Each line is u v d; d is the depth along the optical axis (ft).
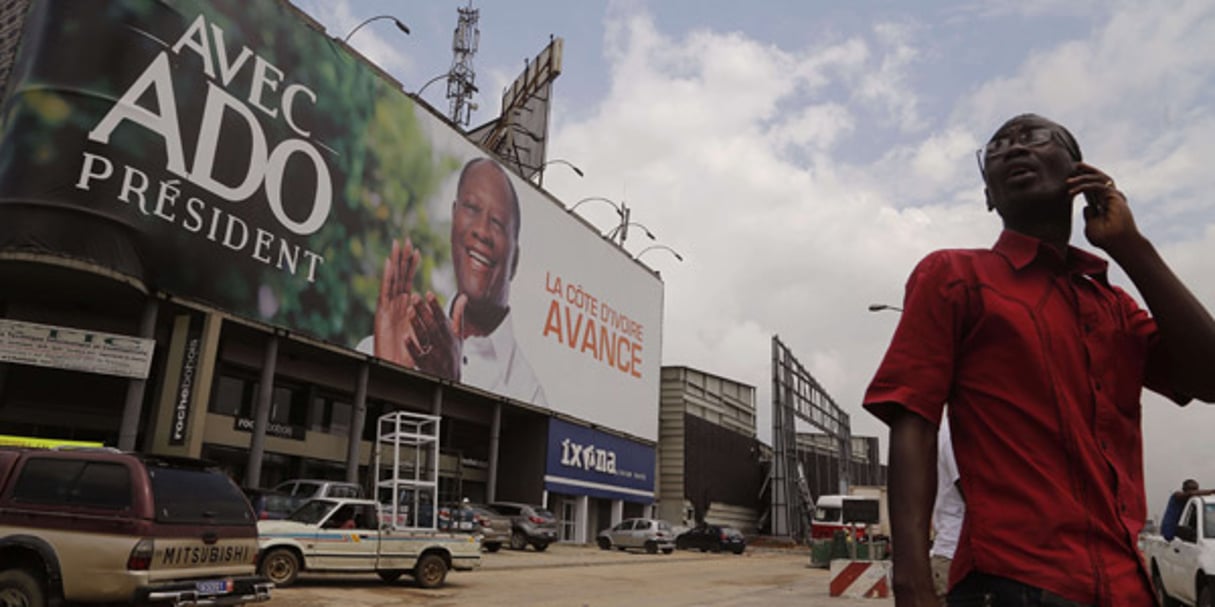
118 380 74.64
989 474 5.04
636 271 159.84
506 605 42.24
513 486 124.36
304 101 80.28
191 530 26.48
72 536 25.22
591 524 142.51
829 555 90.17
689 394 181.27
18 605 24.76
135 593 24.62
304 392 90.74
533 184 123.75
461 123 154.40
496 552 91.81
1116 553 4.69
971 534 5.06
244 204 72.18
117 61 62.13
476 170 109.29
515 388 114.73
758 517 207.82
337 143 84.17
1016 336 5.07
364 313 86.38
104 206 59.88
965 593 5.14
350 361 89.61
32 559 25.53
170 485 26.58
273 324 74.49
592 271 141.18
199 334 67.51
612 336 146.92
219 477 28.55
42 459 26.43
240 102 72.64
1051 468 4.88
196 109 68.13
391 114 93.20
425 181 98.22
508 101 158.92
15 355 60.08
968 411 5.21
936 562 17.85
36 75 59.62
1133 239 5.26
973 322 5.25
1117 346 5.21
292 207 77.56
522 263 118.93
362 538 47.06
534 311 121.39
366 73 89.66
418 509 52.80
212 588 26.55
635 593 51.06
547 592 49.85
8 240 56.70
